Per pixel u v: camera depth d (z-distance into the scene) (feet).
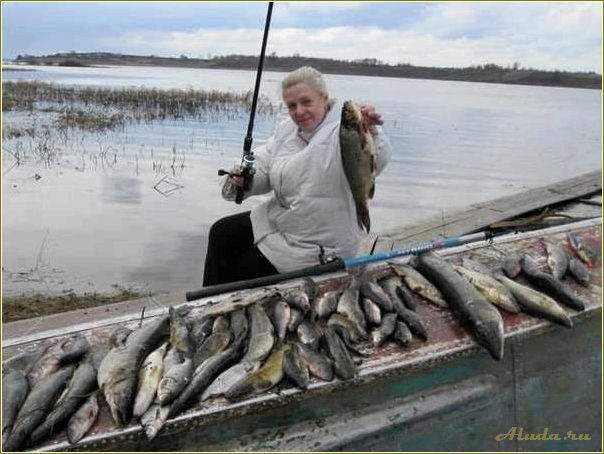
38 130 56.59
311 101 12.63
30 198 33.22
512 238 15.39
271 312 11.28
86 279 22.06
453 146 61.62
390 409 9.77
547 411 11.16
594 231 16.22
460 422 10.26
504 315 11.89
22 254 24.34
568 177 46.65
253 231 13.94
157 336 10.59
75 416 8.79
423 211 34.01
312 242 13.24
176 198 34.50
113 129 60.90
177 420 8.85
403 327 10.97
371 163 11.92
